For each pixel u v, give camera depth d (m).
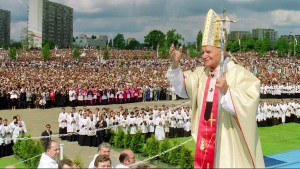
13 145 25.77
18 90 48.81
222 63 8.59
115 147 28.55
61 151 18.89
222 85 7.98
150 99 59.38
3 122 26.64
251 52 144.00
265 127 38.47
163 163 23.45
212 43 8.77
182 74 9.52
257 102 8.12
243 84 8.35
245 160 8.44
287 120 41.50
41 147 22.78
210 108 8.87
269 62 103.69
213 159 8.67
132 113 31.48
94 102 53.06
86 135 29.19
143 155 26.02
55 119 40.44
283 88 62.22
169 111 32.91
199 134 8.97
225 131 8.67
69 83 59.22
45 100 48.69
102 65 105.25
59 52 165.75
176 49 9.40
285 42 137.12
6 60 117.25
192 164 21.94
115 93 54.91
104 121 29.33
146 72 86.50
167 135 32.28
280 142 29.86
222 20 8.73
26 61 113.31
